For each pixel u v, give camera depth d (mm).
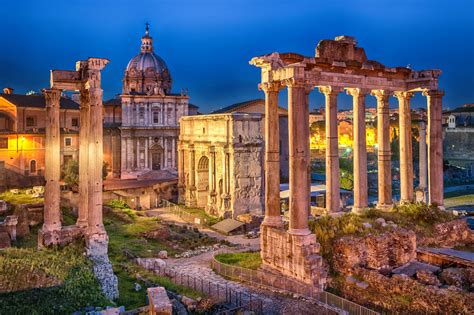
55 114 37281
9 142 81812
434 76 42531
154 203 88812
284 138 106812
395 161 122062
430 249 37375
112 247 46531
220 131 80375
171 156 107875
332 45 37844
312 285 31594
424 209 41094
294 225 33312
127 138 103938
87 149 37750
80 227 37312
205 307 28922
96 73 35938
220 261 40531
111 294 30000
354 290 31375
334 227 35844
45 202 36688
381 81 41656
